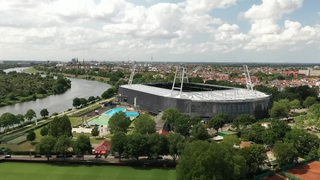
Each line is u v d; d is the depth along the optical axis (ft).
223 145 533.96
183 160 465.06
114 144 622.13
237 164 495.82
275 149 605.31
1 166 615.57
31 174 570.87
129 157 633.20
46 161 636.89
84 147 636.07
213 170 439.22
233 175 465.47
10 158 653.30
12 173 576.20
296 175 563.07
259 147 568.41
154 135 630.33
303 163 623.36
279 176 561.43
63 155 653.71
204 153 445.37
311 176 558.56
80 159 645.51
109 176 559.79
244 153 553.64
